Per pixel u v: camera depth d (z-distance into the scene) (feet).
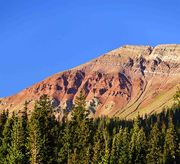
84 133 360.28
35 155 328.08
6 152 344.69
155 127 496.64
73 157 344.69
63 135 357.82
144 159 425.69
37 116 344.08
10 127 356.38
